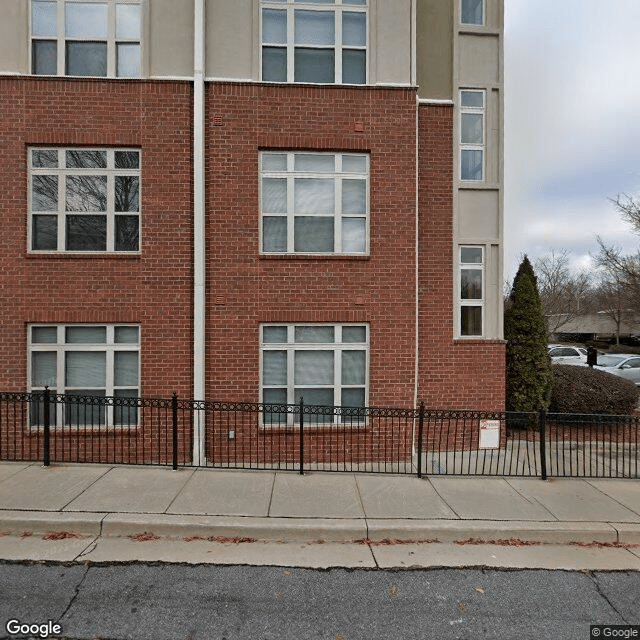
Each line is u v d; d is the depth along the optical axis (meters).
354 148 8.10
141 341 7.80
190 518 5.20
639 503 5.96
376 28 8.24
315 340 8.16
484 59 8.89
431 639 3.49
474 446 8.48
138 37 8.01
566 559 4.76
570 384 10.40
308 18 8.31
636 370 16.58
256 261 7.97
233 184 7.94
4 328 7.61
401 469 7.31
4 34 7.78
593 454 8.49
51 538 4.92
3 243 7.62
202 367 7.77
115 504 5.51
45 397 6.81
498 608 3.89
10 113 7.66
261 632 3.53
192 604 3.84
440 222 8.58
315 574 4.34
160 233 7.82
